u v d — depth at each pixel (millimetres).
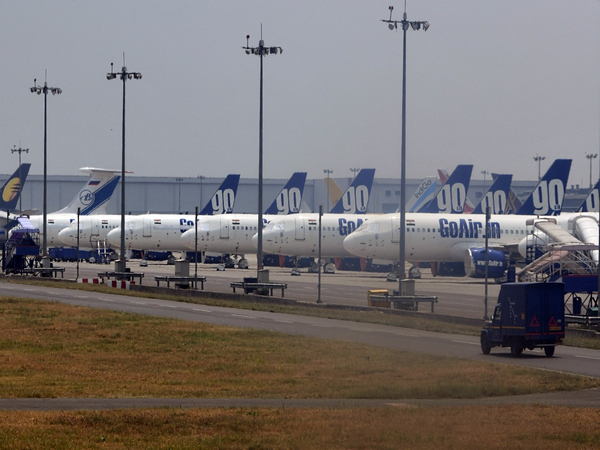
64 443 82625
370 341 173750
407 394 114938
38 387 119688
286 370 136500
